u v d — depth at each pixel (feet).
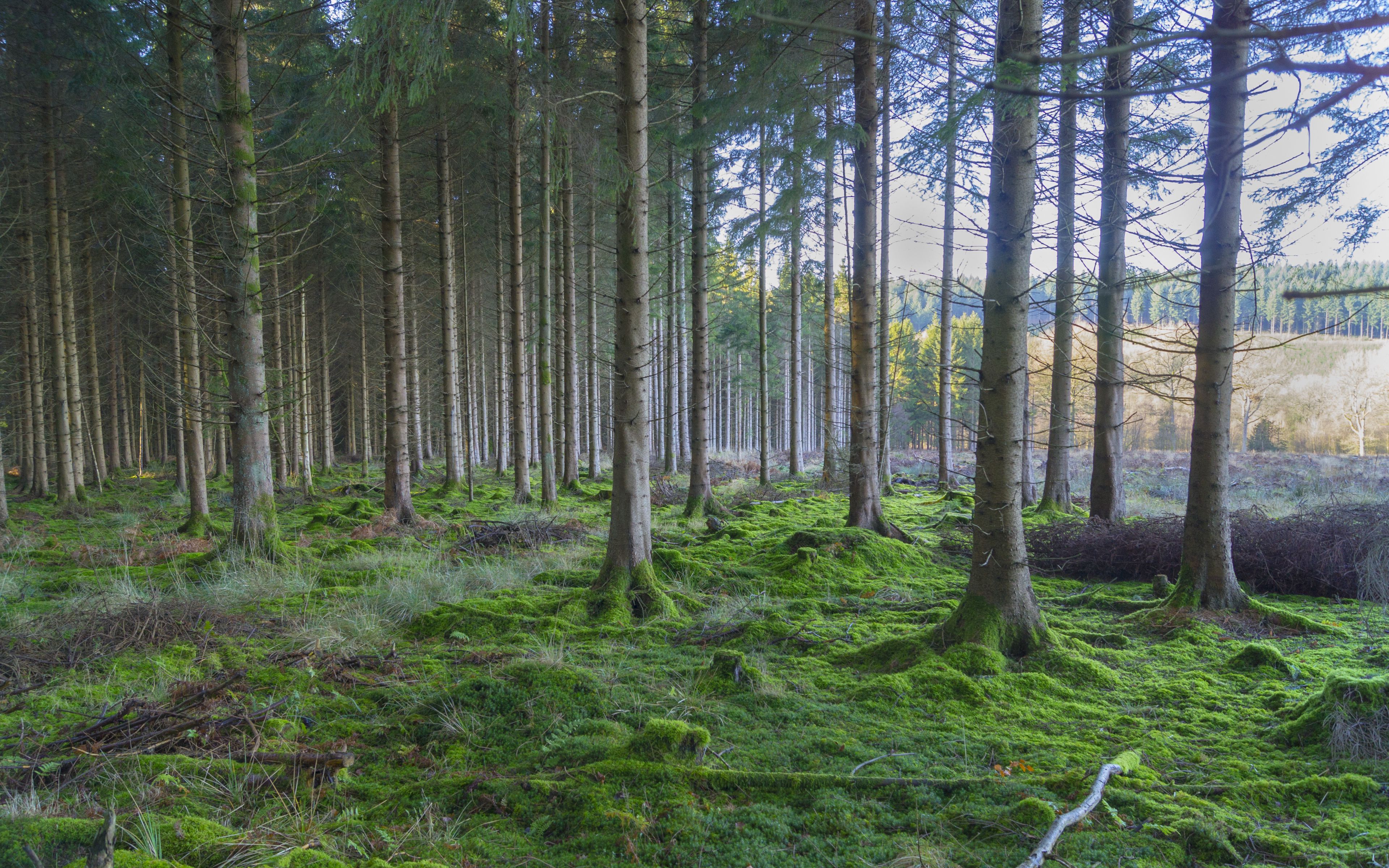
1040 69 15.43
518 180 42.73
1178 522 26.53
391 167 40.19
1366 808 10.44
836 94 29.66
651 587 21.66
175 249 27.94
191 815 10.31
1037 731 13.32
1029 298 16.83
